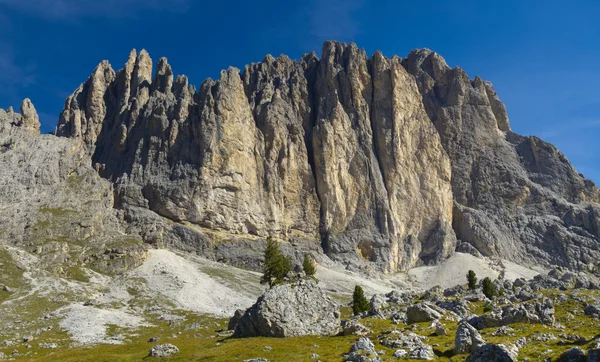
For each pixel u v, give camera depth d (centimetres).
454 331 11200
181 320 19538
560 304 13500
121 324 18612
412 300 18488
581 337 9319
